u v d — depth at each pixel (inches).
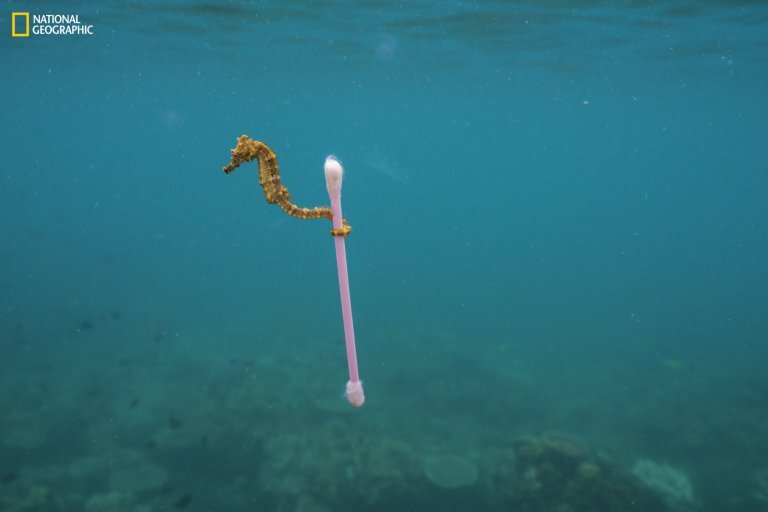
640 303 1130.0
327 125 3129.9
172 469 421.7
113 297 974.4
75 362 644.7
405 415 534.0
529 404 587.8
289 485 398.6
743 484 448.1
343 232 58.1
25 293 943.0
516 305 1088.2
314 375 618.8
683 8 557.0
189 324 836.0
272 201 60.4
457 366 685.9
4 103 2194.9
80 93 1732.3
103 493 390.3
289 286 1199.6
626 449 495.2
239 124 3132.4
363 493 381.7
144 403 531.2
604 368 721.0
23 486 383.2
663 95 1370.6
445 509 379.2
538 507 359.9
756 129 2397.9
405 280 1365.7
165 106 2081.7
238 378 588.7
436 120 2492.6
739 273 1574.8
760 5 533.6
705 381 682.8
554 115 2058.3
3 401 521.3
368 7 590.9
